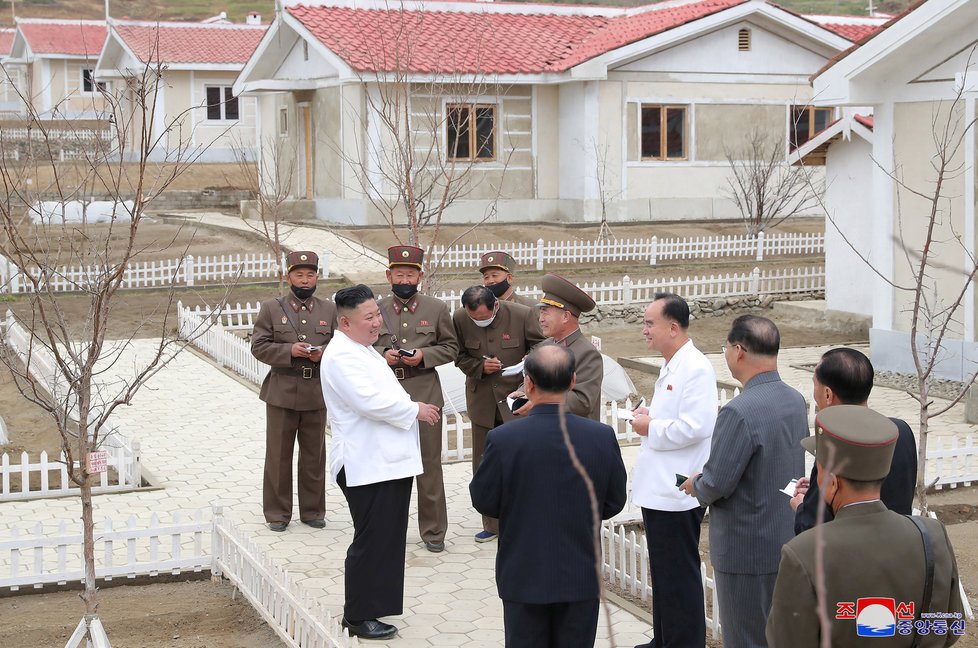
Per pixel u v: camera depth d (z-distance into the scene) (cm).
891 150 1559
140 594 793
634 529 945
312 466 935
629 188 2873
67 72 4275
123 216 2802
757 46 2956
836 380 502
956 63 1449
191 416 1351
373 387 687
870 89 1562
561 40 2997
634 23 3073
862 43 1520
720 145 2961
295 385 912
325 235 2609
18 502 1005
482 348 888
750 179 2747
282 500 929
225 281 2256
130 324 1930
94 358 614
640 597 778
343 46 2588
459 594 779
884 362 1609
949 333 1507
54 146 2100
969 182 1445
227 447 1209
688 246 2569
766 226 2706
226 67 3862
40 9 7606
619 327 2138
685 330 624
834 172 1998
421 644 688
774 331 565
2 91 4300
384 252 2492
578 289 729
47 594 795
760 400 555
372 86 2597
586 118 2809
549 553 524
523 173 2897
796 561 382
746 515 558
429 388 868
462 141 2800
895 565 379
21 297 2031
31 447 1216
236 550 789
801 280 2370
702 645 619
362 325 695
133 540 804
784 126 3023
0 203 684
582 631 533
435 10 2984
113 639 705
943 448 1152
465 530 932
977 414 1307
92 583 604
